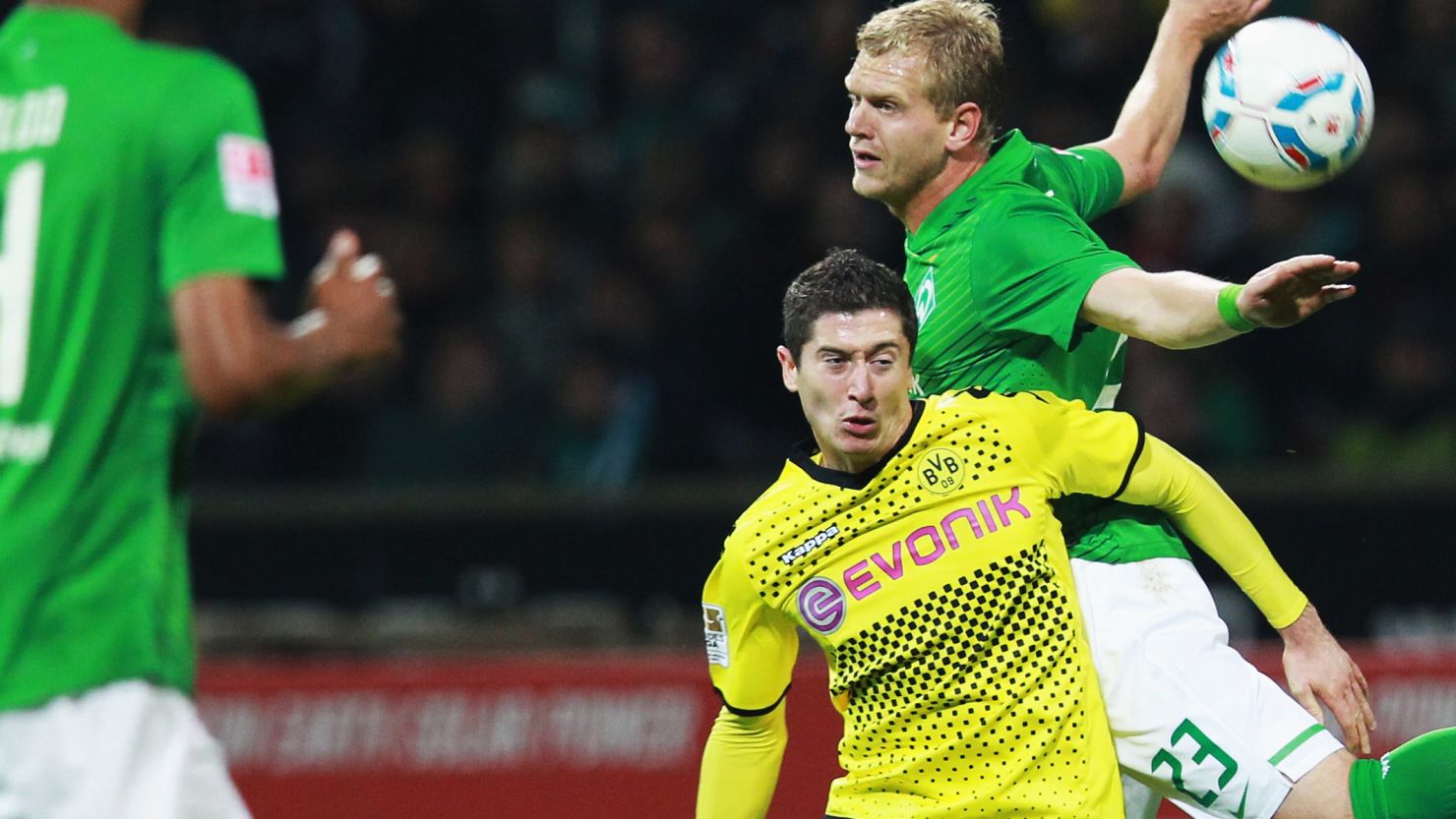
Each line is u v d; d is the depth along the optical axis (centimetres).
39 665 1010
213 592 2820
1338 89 1402
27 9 1076
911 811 1361
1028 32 3394
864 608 1366
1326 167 1416
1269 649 2378
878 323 1331
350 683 2356
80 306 1016
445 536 2827
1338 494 2706
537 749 2336
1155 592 1416
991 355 1405
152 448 1035
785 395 3161
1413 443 3039
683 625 2723
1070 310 1316
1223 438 3038
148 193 1022
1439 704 2255
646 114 3566
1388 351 3103
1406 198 3180
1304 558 2708
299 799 2336
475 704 2345
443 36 3647
